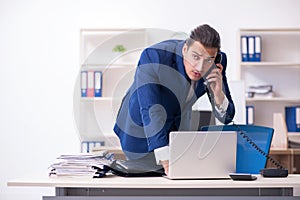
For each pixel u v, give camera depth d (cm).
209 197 216
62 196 217
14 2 572
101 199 216
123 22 572
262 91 550
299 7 572
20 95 570
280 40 572
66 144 566
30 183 221
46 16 573
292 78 572
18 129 569
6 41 573
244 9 570
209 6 571
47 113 569
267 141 334
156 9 570
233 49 568
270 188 240
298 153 490
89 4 573
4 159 567
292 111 547
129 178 238
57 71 570
